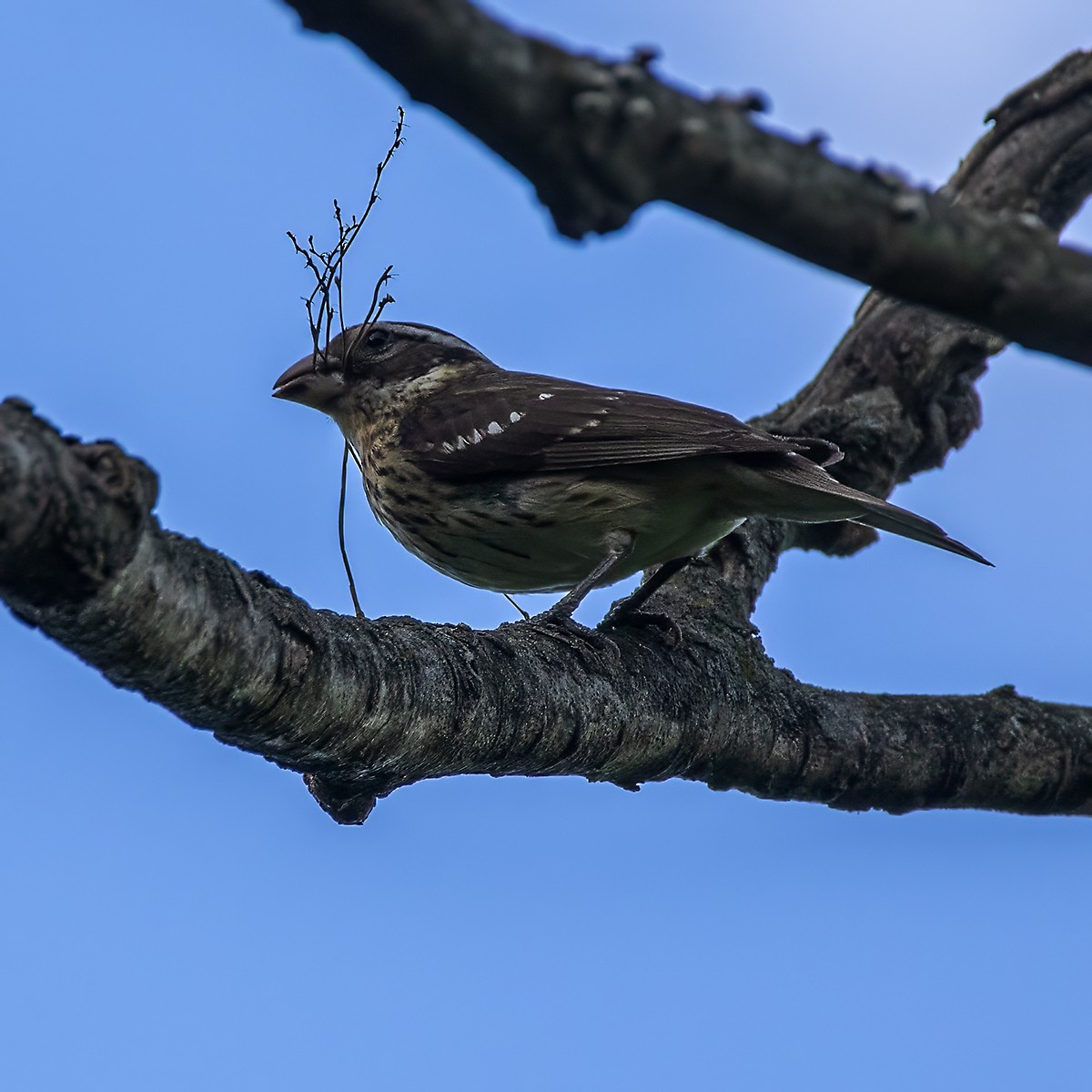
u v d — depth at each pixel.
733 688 11.27
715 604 12.66
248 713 7.57
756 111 4.86
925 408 15.58
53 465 5.95
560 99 4.53
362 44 4.37
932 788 11.74
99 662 6.91
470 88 4.46
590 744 9.84
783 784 11.37
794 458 12.59
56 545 6.06
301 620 7.73
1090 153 15.90
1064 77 16.11
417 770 8.74
